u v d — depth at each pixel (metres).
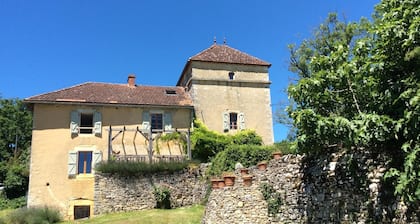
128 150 21.70
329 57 8.46
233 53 26.28
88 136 21.39
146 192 18.50
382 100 7.51
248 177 11.19
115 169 18.44
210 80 24.39
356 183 8.05
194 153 22.33
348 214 8.11
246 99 24.73
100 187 18.20
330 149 8.99
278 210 10.17
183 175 18.95
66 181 20.34
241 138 23.22
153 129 22.69
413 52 6.76
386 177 6.94
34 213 16.86
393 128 6.93
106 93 23.23
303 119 7.63
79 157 21.02
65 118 21.36
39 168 20.28
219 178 12.17
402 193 6.43
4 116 38.69
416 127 6.47
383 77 7.57
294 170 10.04
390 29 7.16
